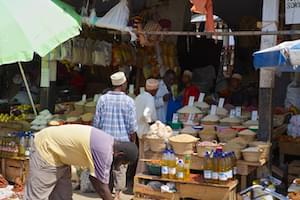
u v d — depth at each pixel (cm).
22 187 636
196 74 891
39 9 590
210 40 938
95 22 712
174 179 572
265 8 618
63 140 411
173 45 865
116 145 407
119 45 830
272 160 665
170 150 587
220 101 702
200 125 665
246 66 909
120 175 585
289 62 486
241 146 585
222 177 544
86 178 648
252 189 517
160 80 738
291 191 532
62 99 888
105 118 570
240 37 903
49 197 441
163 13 878
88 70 920
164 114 719
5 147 678
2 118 745
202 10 613
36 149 424
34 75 913
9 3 575
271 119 627
